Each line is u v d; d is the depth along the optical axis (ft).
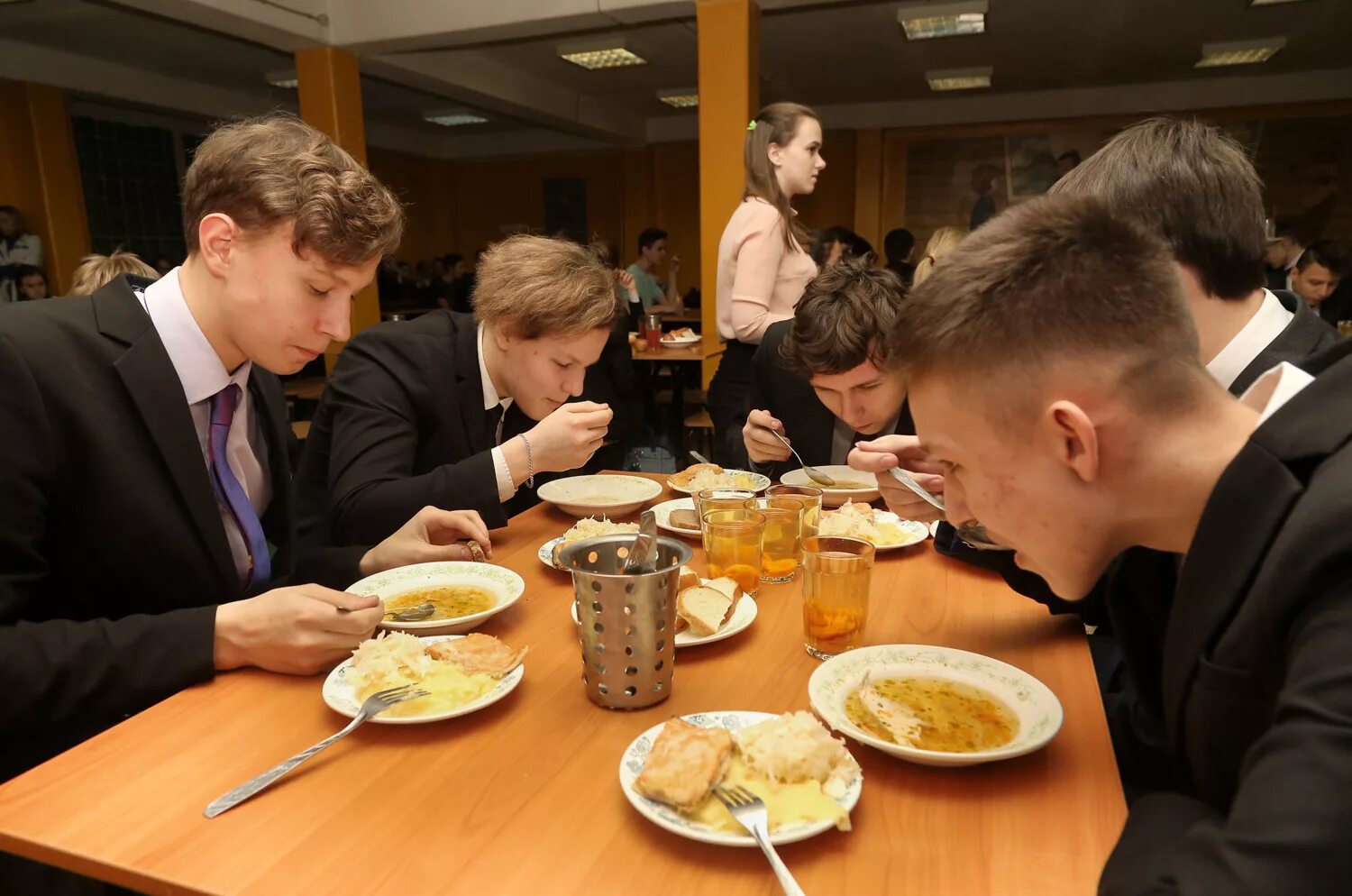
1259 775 1.77
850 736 2.77
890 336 2.59
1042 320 2.20
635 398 14.42
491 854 2.29
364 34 19.79
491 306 5.47
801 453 7.29
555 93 31.50
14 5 20.30
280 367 4.20
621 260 43.24
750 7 16.52
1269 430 2.17
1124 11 21.61
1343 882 1.60
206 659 3.29
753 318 9.83
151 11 17.15
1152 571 3.23
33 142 25.36
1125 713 3.95
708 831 2.28
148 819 2.44
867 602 3.58
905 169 35.24
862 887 2.15
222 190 3.76
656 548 3.22
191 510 4.03
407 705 2.98
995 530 2.58
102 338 3.91
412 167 43.42
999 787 2.59
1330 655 1.79
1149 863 2.02
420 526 4.65
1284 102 29.60
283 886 2.16
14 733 3.76
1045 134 33.22
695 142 39.86
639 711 3.05
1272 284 21.43
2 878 3.79
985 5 20.26
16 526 3.56
